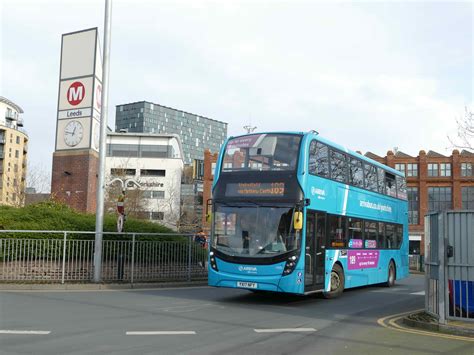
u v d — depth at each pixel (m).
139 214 51.78
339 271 15.24
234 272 12.91
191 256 19.17
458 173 71.81
